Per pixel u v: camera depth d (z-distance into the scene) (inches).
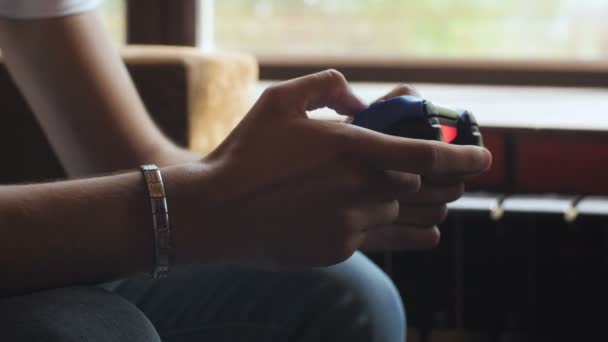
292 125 24.2
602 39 79.4
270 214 23.9
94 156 32.5
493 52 81.2
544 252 57.2
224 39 85.0
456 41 81.7
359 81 82.4
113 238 23.3
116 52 34.5
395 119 25.9
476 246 58.1
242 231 24.0
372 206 24.4
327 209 23.9
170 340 29.7
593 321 57.2
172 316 30.0
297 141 24.0
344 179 23.8
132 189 23.8
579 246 56.7
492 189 72.2
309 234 24.1
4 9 32.5
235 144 24.4
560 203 59.9
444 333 59.9
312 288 29.7
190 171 24.0
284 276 30.1
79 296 22.3
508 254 57.6
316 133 24.0
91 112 32.5
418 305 59.2
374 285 30.5
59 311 21.5
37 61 32.8
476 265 58.2
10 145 52.6
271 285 30.0
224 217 23.8
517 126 63.7
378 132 25.0
